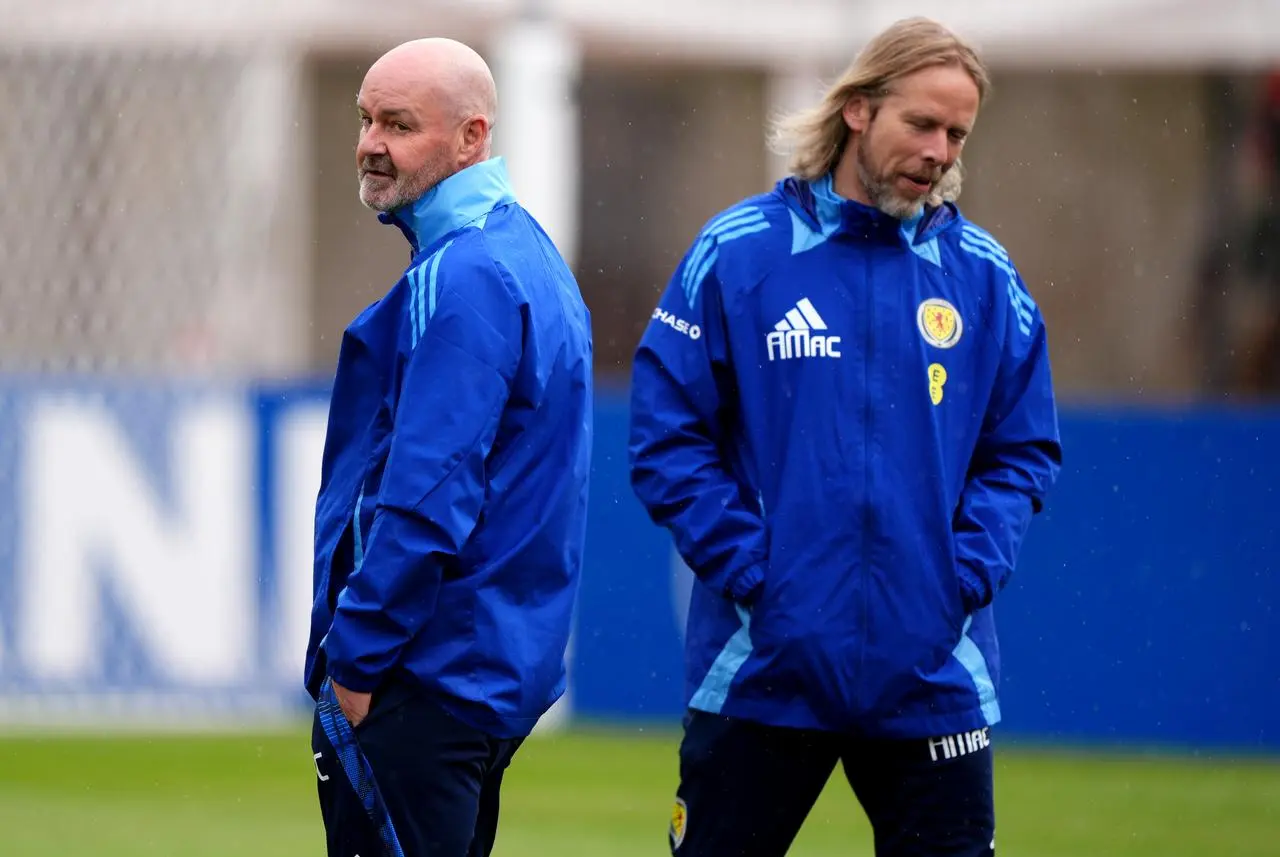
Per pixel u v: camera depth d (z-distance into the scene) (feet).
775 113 43.78
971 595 38.88
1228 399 134.82
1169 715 84.69
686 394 39.73
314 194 124.98
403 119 36.78
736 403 40.11
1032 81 141.79
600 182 143.95
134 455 87.35
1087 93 141.18
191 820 69.87
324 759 35.86
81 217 98.68
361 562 35.12
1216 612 84.48
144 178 100.01
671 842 40.73
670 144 143.95
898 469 38.58
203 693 87.51
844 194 39.68
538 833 68.18
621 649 88.94
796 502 38.47
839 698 38.17
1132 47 120.78
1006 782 78.18
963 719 38.86
